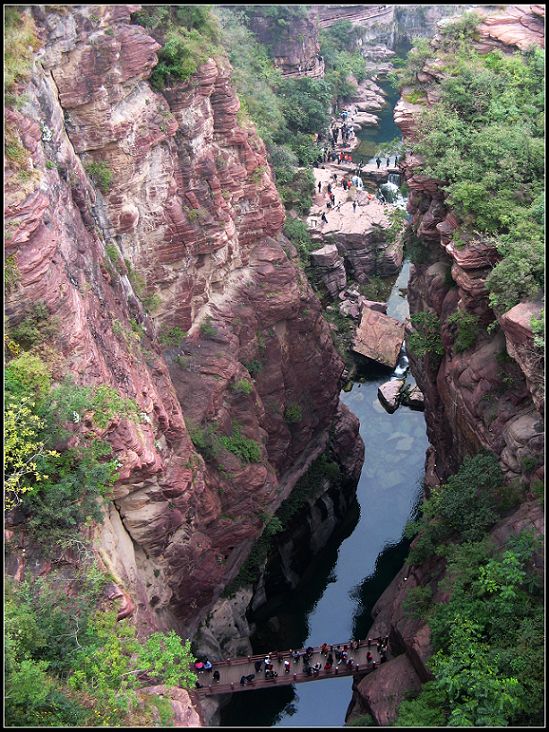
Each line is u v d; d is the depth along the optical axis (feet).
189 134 119.96
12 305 78.54
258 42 252.42
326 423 164.66
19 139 80.69
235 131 132.98
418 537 123.54
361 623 152.46
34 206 79.36
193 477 111.24
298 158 231.71
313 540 160.86
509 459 107.96
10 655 63.31
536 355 100.27
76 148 103.45
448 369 128.98
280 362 145.89
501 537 99.45
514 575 88.28
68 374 80.43
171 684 73.56
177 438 109.81
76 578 77.00
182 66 116.88
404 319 213.46
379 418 192.75
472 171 122.62
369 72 326.03
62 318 82.58
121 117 104.73
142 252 116.78
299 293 148.46
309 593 158.61
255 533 130.82
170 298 122.83
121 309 105.60
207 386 124.57
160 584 107.45
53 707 65.51
